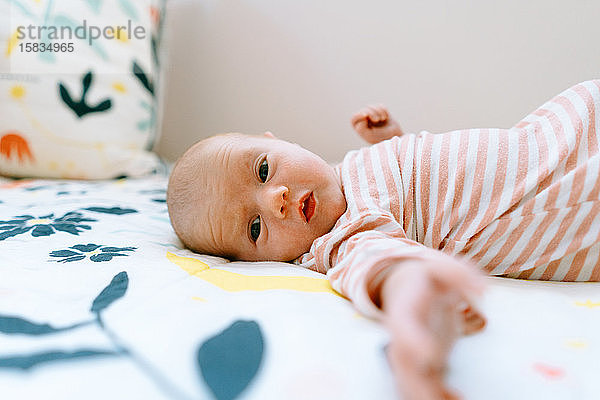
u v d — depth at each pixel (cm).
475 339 49
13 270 69
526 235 75
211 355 46
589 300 63
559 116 81
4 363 45
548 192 74
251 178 85
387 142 93
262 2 169
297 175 84
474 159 81
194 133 187
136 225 98
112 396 41
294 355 46
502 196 77
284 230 82
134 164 156
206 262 78
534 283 73
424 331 38
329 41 162
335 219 84
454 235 79
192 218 89
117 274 67
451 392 39
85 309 57
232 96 179
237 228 85
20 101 144
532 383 42
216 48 179
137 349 47
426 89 153
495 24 143
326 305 57
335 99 165
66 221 97
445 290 43
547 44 140
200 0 179
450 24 148
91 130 150
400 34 153
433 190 82
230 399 41
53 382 43
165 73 184
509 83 145
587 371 44
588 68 137
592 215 72
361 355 45
